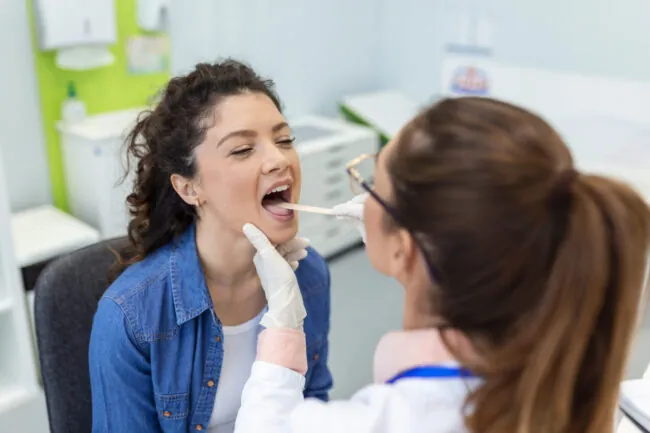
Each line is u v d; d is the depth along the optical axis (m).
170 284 1.03
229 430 1.11
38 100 2.40
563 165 0.58
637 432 0.95
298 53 3.38
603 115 3.06
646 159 2.91
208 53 2.91
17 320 1.91
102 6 2.33
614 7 2.99
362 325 2.73
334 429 0.63
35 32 2.30
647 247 0.58
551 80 3.20
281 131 1.03
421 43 3.71
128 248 1.14
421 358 0.65
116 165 2.35
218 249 1.04
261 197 1.00
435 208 0.58
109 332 0.99
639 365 1.26
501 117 0.58
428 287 0.64
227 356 1.08
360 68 3.85
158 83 2.72
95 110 2.56
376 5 3.81
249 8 3.03
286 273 0.93
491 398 0.59
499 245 0.56
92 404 1.07
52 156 2.49
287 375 0.81
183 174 1.01
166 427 1.05
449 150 0.57
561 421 0.58
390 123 3.42
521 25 3.31
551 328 0.56
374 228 0.67
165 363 1.02
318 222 3.09
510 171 0.55
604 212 0.56
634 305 0.58
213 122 0.97
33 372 1.97
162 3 2.55
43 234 2.22
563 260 0.55
